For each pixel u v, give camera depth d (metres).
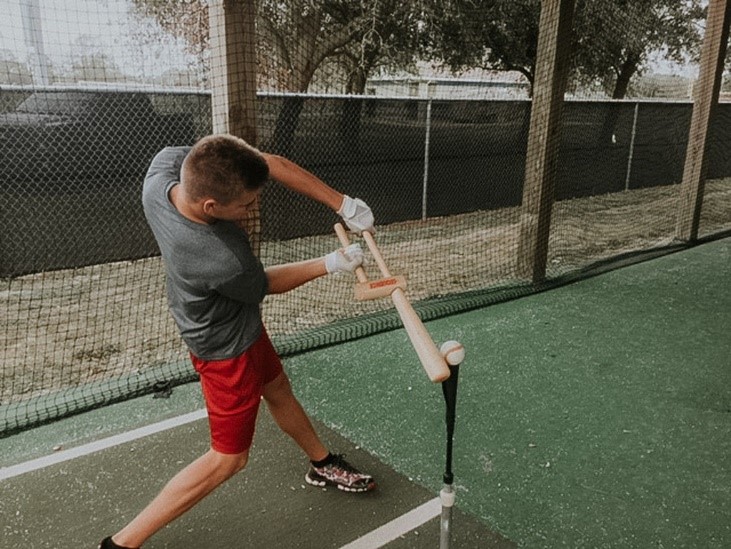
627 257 6.29
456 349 1.61
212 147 1.64
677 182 12.09
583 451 2.86
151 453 2.83
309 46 8.19
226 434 1.96
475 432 3.01
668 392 3.43
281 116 7.32
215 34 3.35
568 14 4.95
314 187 2.10
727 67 14.02
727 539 2.29
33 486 2.58
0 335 4.48
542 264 5.42
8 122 5.83
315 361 3.78
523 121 9.48
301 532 2.33
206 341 1.89
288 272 2.06
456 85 11.77
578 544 2.26
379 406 3.25
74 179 6.19
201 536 2.30
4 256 5.93
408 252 6.97
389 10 8.28
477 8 9.18
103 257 6.47
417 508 2.46
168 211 1.77
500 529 2.34
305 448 2.51
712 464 2.76
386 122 8.16
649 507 2.47
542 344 4.08
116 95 6.30
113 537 1.98
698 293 5.18
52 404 3.23
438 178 8.83
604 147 10.51
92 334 4.52
